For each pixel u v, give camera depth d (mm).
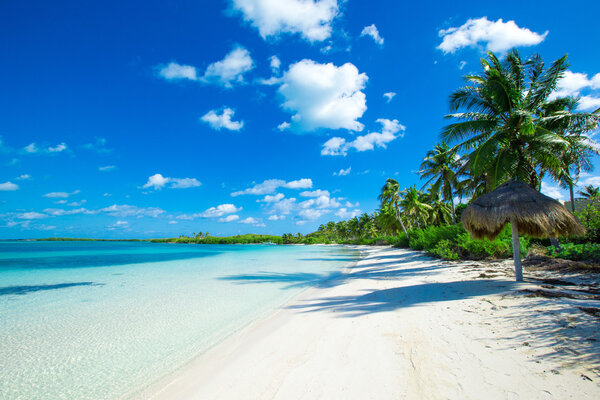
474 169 14633
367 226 85062
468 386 3176
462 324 5020
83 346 5883
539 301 5602
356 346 4668
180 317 7875
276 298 10055
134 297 10695
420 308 6375
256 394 3564
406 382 3422
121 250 61250
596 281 7363
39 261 30516
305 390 3516
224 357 4961
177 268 22156
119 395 4016
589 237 13516
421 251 26484
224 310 8547
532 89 15023
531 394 2883
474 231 8648
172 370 4680
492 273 10016
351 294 9266
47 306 9438
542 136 13320
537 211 7086
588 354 3420
